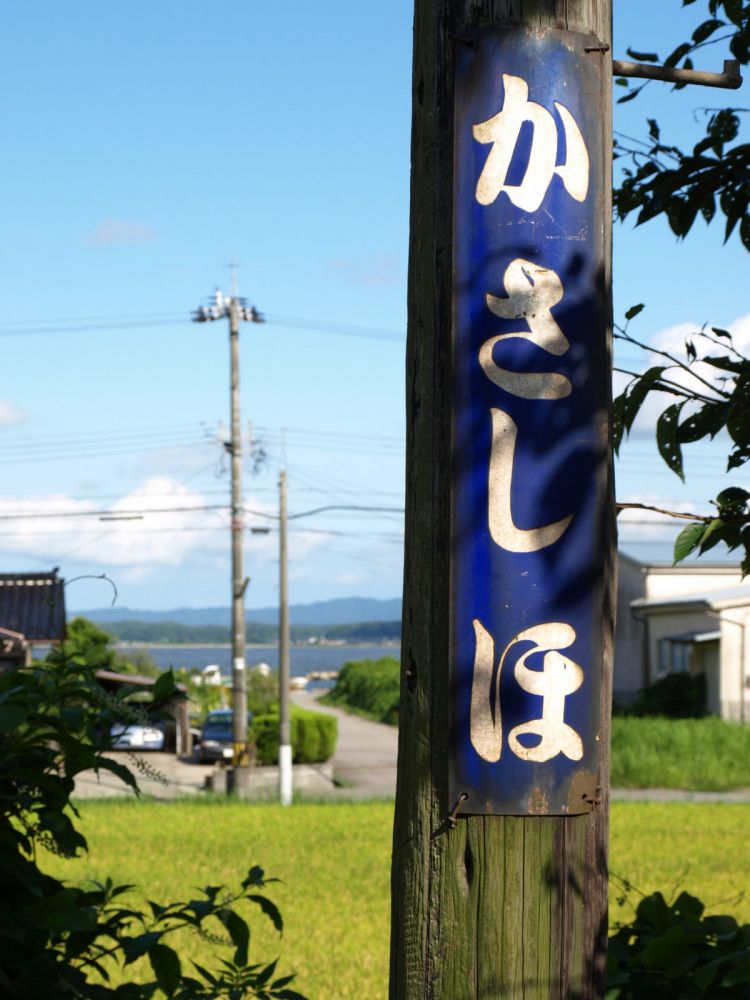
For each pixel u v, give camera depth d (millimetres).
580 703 2518
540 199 2588
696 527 3295
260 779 29703
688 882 14656
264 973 2910
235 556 31953
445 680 2562
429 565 2596
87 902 2727
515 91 2611
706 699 37344
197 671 54531
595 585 2539
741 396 3377
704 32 3695
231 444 31859
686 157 3674
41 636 30734
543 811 2492
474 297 2574
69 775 2605
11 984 2410
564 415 2555
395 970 2605
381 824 22375
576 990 2488
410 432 2680
